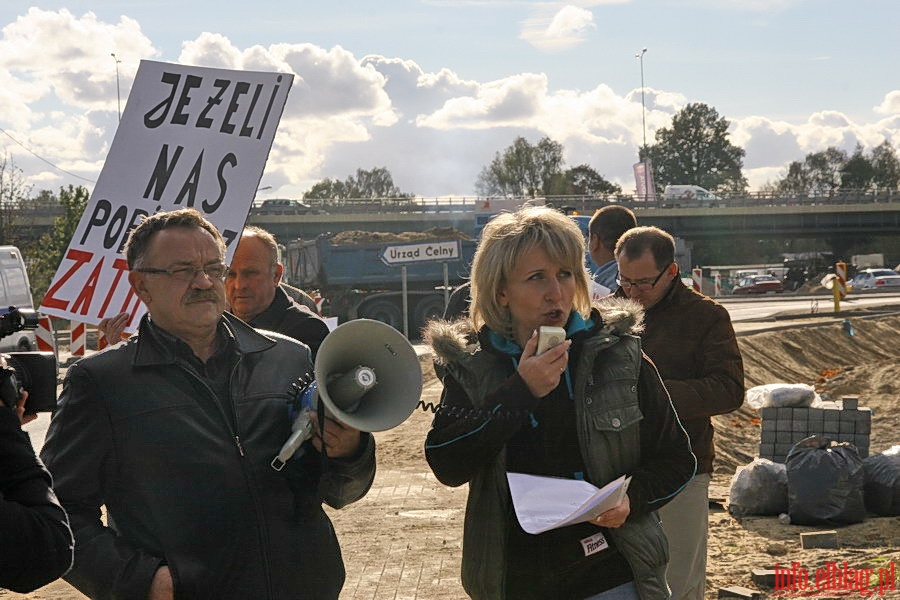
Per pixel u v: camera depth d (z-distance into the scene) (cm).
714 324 452
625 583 305
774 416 970
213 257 302
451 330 312
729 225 7700
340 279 3325
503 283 311
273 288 500
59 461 286
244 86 517
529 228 305
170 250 296
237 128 514
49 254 3984
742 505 855
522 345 313
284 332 492
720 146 14862
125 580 277
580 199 7481
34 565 229
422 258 2988
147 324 302
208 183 512
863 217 7744
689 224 7700
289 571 292
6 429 234
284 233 6838
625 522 305
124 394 289
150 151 516
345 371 290
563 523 282
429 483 974
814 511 798
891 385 1852
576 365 306
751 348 2339
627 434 306
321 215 6781
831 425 959
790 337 2575
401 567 668
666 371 454
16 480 235
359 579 641
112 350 300
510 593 308
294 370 313
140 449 286
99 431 288
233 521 286
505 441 298
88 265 512
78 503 286
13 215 4066
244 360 307
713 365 447
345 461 292
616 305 324
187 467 285
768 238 8525
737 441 1451
